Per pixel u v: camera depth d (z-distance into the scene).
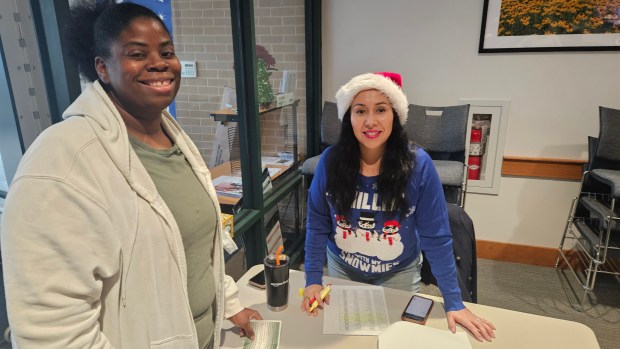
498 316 1.15
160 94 0.73
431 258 1.24
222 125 2.27
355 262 1.42
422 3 2.69
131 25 0.68
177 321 0.77
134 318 0.72
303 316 1.18
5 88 1.00
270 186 2.44
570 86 2.57
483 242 2.98
